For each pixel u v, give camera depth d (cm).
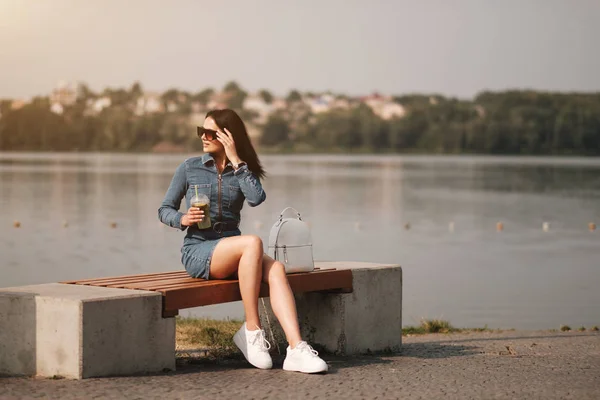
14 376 562
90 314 548
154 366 585
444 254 2461
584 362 664
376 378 573
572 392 536
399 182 7850
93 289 590
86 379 547
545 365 643
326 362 650
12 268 2042
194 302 602
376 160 17750
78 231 3117
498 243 2816
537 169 12231
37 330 561
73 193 5666
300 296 714
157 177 8350
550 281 1825
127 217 3778
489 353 730
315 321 706
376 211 4338
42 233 3034
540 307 1440
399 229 3347
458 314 1356
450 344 818
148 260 2241
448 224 3622
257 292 612
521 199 5522
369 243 2794
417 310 1398
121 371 567
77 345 546
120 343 565
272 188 6544
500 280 1838
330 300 696
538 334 955
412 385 550
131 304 569
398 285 736
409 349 758
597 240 2936
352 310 698
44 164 12838
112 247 2572
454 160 18062
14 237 2883
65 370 552
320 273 669
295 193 5897
